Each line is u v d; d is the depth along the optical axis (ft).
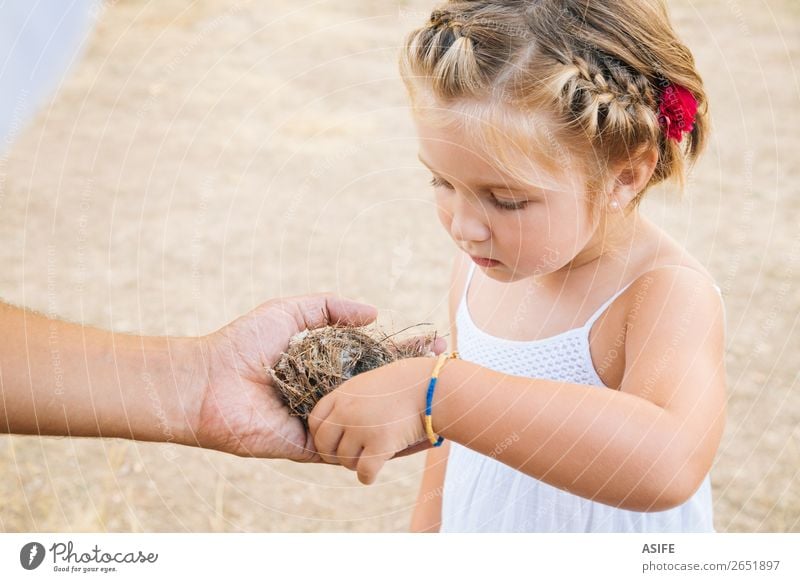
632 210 2.56
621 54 2.46
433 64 2.40
